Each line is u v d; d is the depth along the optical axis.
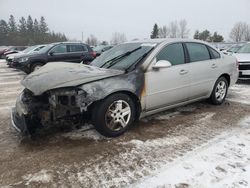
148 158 3.43
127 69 4.20
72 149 3.69
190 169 3.16
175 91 4.71
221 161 3.33
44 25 93.31
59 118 3.70
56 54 12.08
